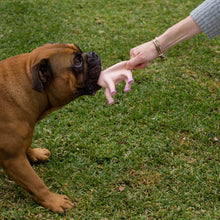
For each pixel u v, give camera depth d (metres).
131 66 2.27
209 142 2.57
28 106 2.16
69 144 2.54
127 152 2.51
